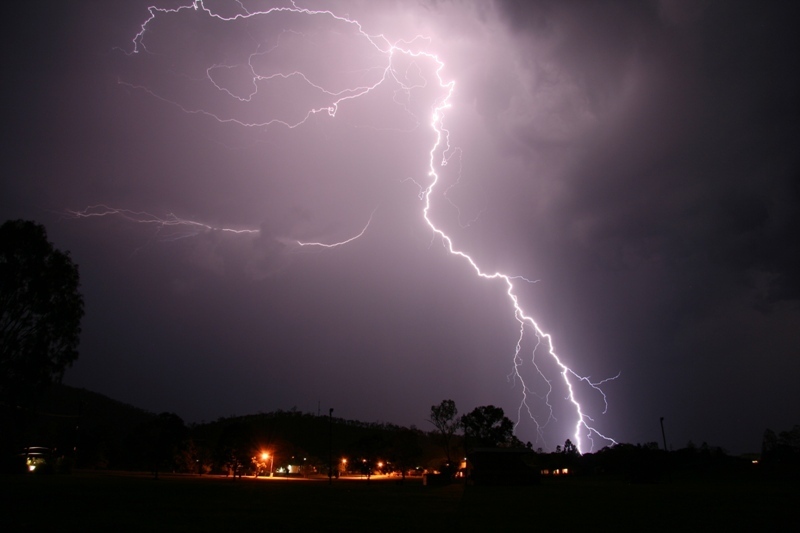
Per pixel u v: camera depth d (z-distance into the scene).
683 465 65.62
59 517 15.68
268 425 115.31
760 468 60.31
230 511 18.84
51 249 40.09
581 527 15.55
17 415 37.97
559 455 83.25
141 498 23.73
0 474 45.12
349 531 14.05
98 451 73.50
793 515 18.61
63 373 39.09
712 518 17.75
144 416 122.94
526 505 23.83
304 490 35.72
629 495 30.39
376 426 124.44
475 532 14.29
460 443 69.56
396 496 30.41
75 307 39.78
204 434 106.00
